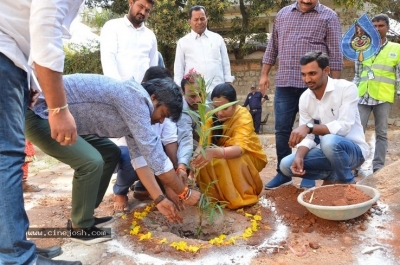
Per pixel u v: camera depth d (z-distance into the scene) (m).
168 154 3.26
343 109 3.40
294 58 4.02
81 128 2.54
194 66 4.85
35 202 4.02
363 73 4.86
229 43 11.23
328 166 3.50
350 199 2.94
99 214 3.40
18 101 1.94
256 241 2.78
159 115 2.58
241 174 3.35
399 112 10.22
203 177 3.35
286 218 3.14
